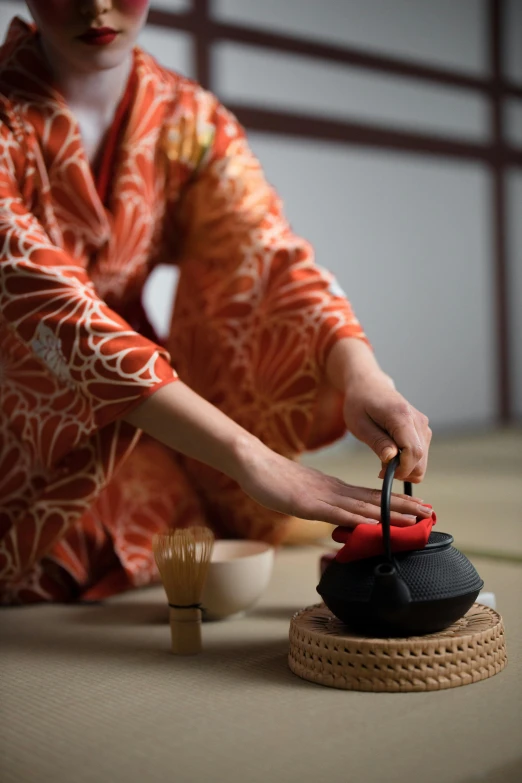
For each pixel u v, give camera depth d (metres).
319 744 0.95
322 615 1.15
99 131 1.44
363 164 4.12
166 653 1.20
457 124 4.60
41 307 1.28
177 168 1.50
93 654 1.20
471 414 4.64
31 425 1.38
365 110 4.14
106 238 1.44
